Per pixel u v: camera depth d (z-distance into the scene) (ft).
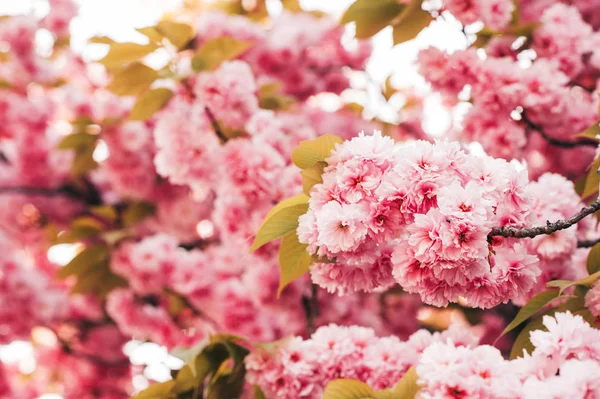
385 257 4.71
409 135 9.41
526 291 4.48
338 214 4.35
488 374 4.45
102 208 9.65
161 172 6.49
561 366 4.42
